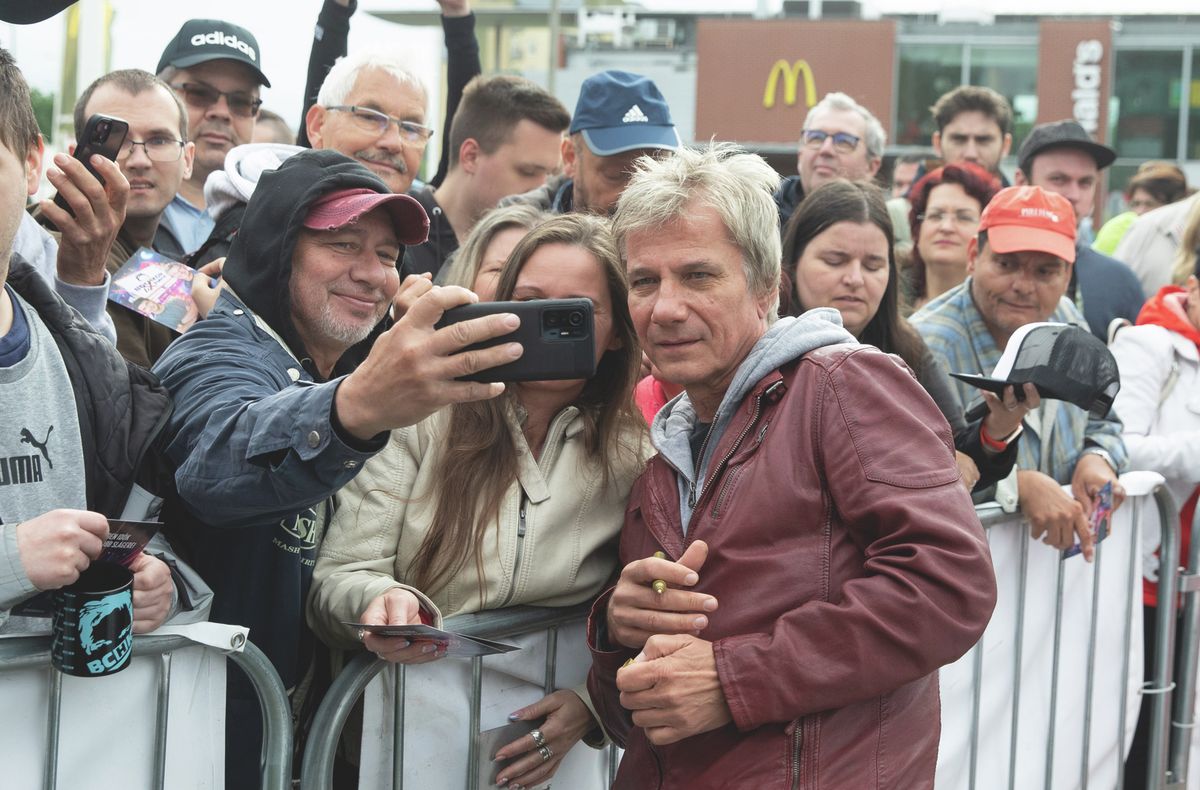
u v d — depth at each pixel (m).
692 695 1.88
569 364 1.71
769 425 2.00
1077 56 21.14
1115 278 4.84
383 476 2.21
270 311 2.16
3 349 1.78
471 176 4.27
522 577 2.19
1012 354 2.71
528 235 2.27
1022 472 3.09
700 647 1.91
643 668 1.89
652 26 30.22
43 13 2.09
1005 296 3.31
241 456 1.80
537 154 4.21
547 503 2.22
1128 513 3.47
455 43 4.83
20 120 1.68
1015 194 3.34
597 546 2.27
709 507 2.02
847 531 1.95
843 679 1.85
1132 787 3.85
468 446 2.19
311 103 4.40
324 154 2.21
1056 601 3.20
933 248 4.13
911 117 22.47
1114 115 20.91
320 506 2.18
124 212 2.41
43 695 1.74
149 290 2.64
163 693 1.86
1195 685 3.67
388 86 3.64
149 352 2.86
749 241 2.03
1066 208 3.34
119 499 1.89
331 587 2.12
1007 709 3.08
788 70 23.00
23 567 1.58
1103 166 5.34
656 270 2.04
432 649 2.01
